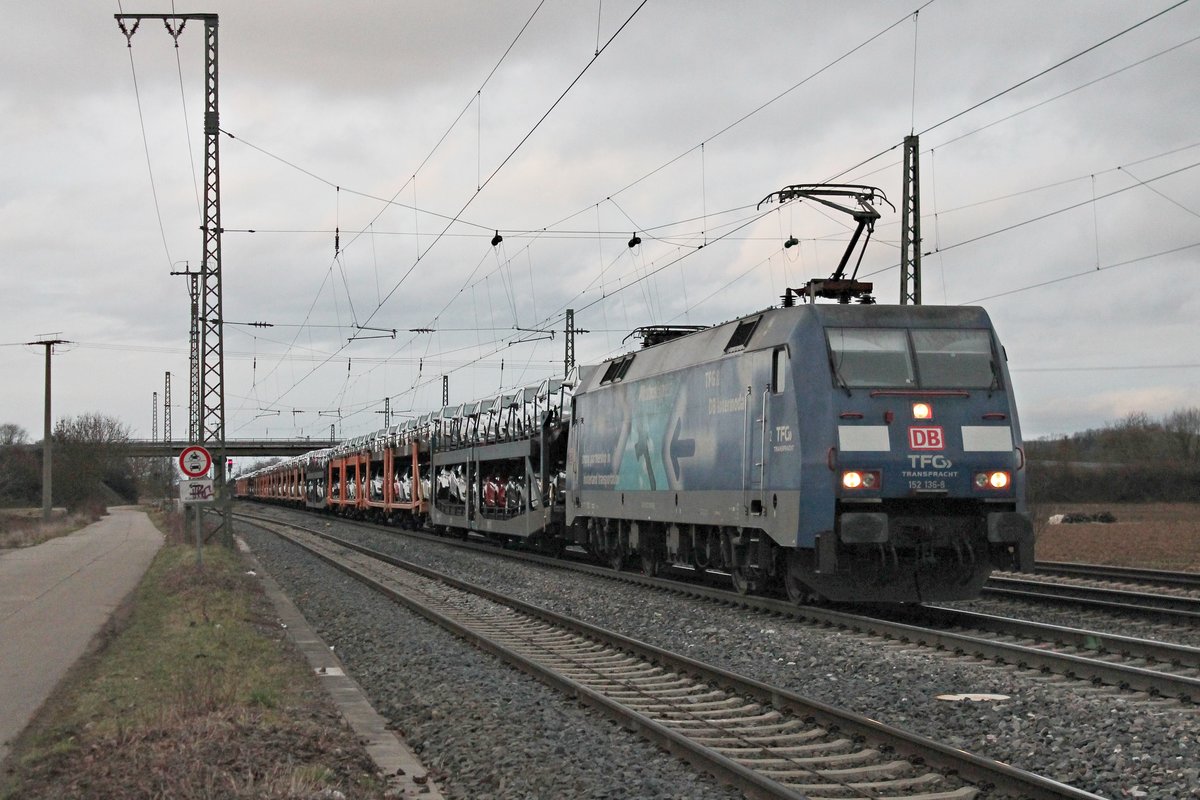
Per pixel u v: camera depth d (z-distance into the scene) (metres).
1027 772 7.82
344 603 21.38
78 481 74.00
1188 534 39.22
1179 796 7.54
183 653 13.98
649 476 23.12
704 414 20.39
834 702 11.04
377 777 8.55
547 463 31.80
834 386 16.50
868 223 19.42
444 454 44.41
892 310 17.22
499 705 11.20
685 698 11.45
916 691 11.24
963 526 16.52
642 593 21.80
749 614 17.97
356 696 12.07
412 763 9.13
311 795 7.41
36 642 15.64
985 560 16.88
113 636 16.33
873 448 16.34
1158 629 15.45
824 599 19.27
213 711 10.05
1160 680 10.70
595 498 26.66
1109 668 11.30
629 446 24.41
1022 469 16.75
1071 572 24.66
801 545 16.53
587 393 27.66
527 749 9.28
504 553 35.28
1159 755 8.45
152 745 8.80
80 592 23.16
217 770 7.93
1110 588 21.28
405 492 52.00
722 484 19.52
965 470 16.48
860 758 8.75
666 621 17.58
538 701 11.35
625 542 25.58
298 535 48.25
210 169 31.70
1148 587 21.56
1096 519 48.09
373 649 15.60
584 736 9.76
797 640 14.84
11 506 81.31
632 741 9.56
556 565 30.03
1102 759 8.45
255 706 10.40
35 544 43.06
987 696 10.82
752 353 18.50
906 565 16.98
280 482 102.62
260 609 20.27
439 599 21.86
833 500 16.23
